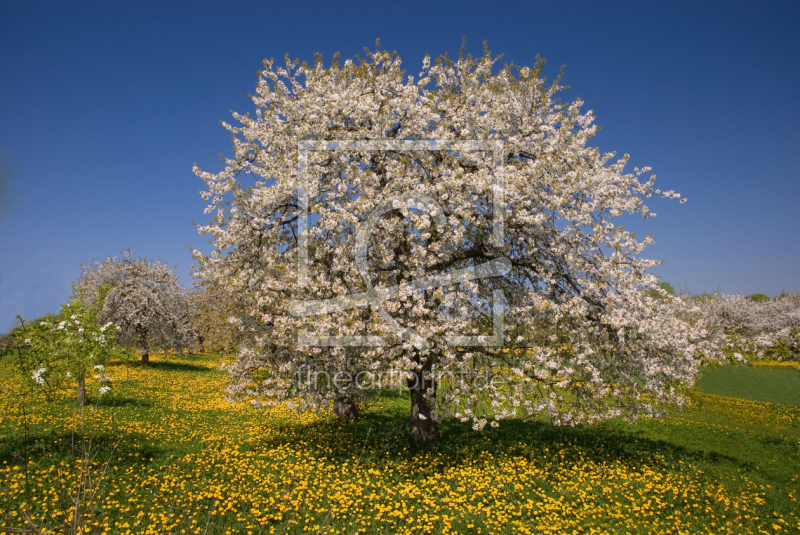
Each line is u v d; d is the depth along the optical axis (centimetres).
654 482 909
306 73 1126
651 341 953
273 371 1032
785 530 717
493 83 1126
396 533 665
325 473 899
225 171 1060
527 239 1042
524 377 960
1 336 941
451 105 1094
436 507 750
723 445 1294
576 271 996
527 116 1150
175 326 3288
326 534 650
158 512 683
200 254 1030
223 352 1562
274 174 1009
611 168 1033
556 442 1191
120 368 2775
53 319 1042
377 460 996
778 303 3195
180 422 1359
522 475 895
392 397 1853
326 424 1354
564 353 984
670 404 1063
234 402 1070
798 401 1967
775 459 1175
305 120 1052
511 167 969
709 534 691
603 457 1091
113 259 3111
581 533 690
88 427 1147
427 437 1121
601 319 927
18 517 593
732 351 1099
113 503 697
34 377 973
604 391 967
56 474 782
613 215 987
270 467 926
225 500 741
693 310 1031
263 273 1009
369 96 1063
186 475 849
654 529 699
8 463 831
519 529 682
